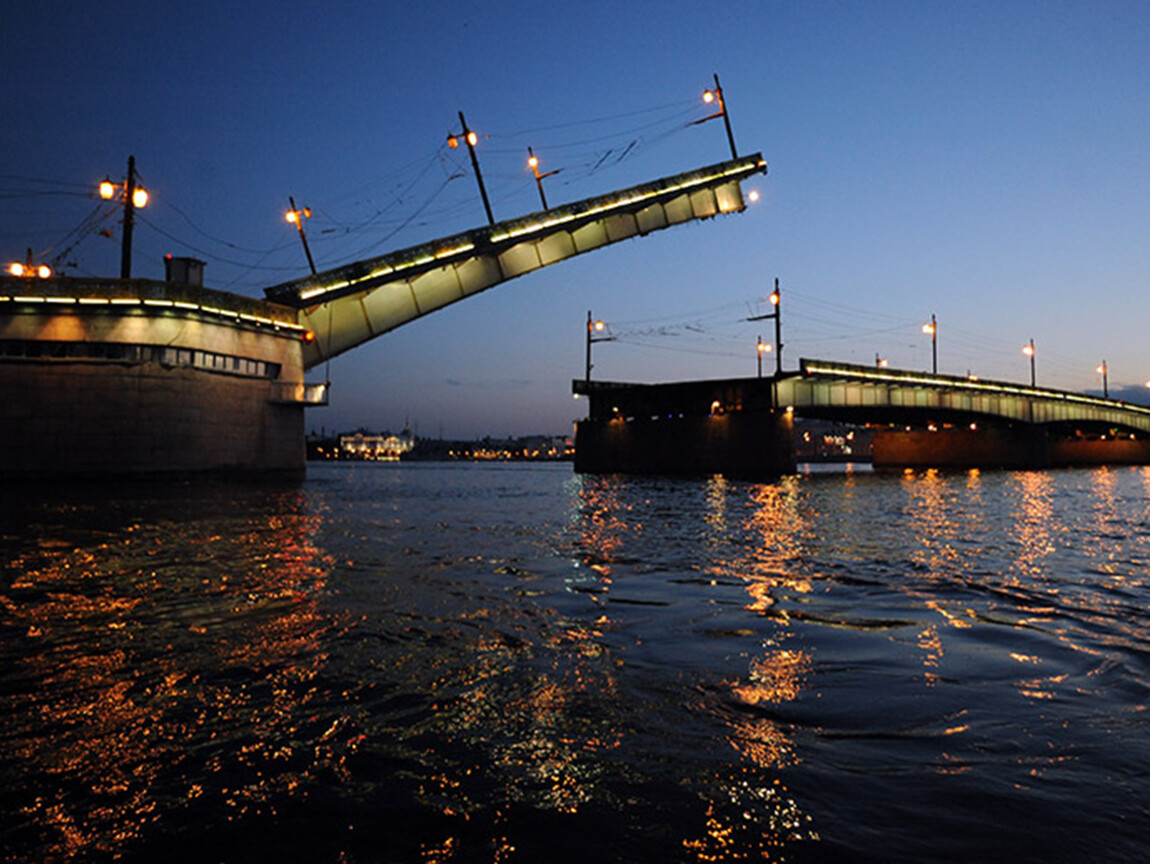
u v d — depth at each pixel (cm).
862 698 528
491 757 421
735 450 7956
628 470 8781
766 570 1197
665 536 1784
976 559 1344
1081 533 1859
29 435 4144
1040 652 664
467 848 320
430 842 326
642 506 3072
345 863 308
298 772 403
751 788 378
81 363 4206
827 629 760
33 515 2253
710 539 1711
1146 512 2648
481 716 491
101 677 581
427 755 425
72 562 1256
